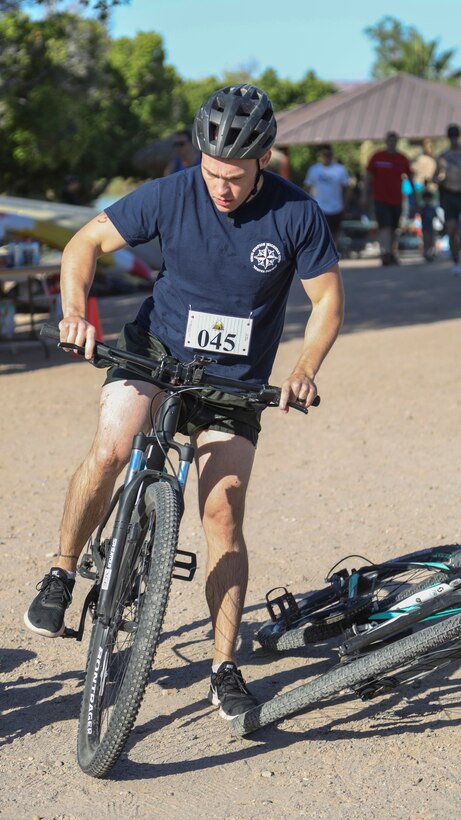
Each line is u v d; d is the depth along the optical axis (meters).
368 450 6.64
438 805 2.79
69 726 3.29
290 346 11.02
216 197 3.14
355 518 5.28
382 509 5.41
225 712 3.29
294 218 3.24
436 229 24.38
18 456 6.64
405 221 26.05
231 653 3.39
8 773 3.00
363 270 19.41
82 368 10.05
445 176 17.86
